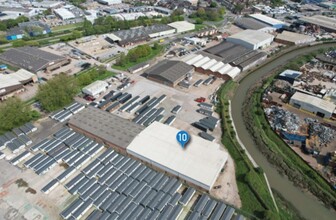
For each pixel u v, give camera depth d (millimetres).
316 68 142000
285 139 90438
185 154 78562
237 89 125812
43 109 106750
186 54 158125
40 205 68375
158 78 125000
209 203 68625
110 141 85000
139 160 81812
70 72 136375
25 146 87625
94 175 76875
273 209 67625
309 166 79938
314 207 69750
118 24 197000
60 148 86062
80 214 65812
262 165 83125
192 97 114938
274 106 108125
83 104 108500
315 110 101688
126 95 112938
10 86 113625
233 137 91812
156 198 69500
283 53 162875
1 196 70375
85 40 177250
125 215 65500
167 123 96500
